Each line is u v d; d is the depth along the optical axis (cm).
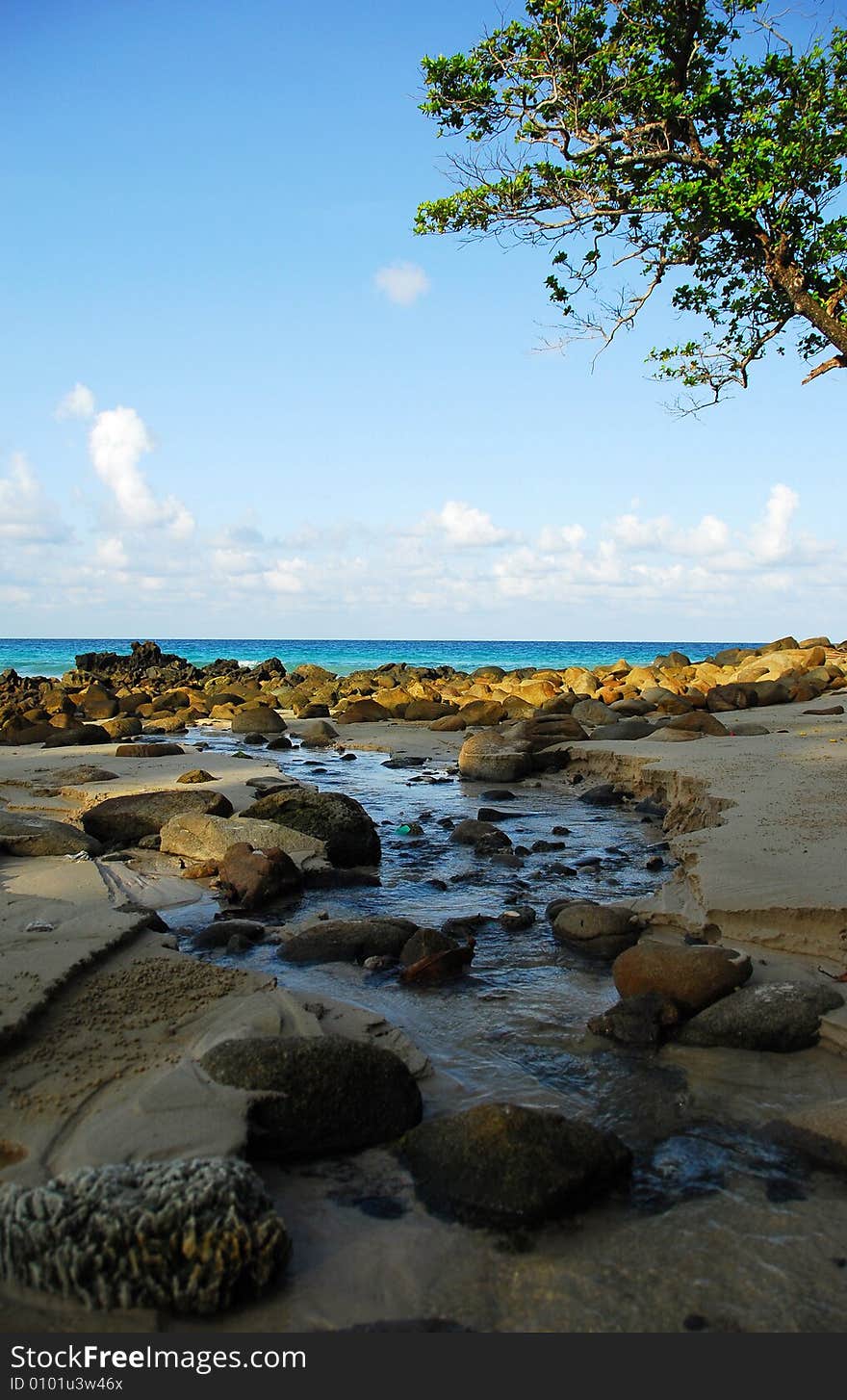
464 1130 362
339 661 7444
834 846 719
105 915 596
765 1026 475
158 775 1253
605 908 657
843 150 1218
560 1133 356
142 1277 283
